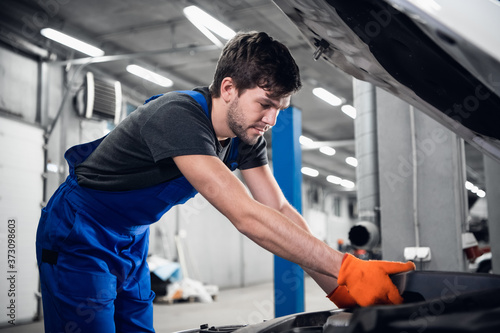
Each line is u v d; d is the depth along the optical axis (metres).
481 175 11.86
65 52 5.64
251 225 0.76
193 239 7.86
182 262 7.09
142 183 0.92
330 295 0.88
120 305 1.03
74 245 0.94
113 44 5.83
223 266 8.71
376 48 0.70
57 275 0.93
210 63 6.42
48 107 5.36
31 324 4.63
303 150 11.12
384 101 2.39
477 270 4.29
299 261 0.77
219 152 0.99
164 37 5.64
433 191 2.21
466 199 2.25
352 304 0.86
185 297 6.15
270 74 0.82
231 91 0.86
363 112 3.12
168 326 4.23
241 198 0.76
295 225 0.77
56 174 5.39
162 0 4.73
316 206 14.16
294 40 5.79
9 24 4.91
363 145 3.10
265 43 0.84
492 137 0.73
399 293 0.75
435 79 0.68
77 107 5.41
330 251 0.77
